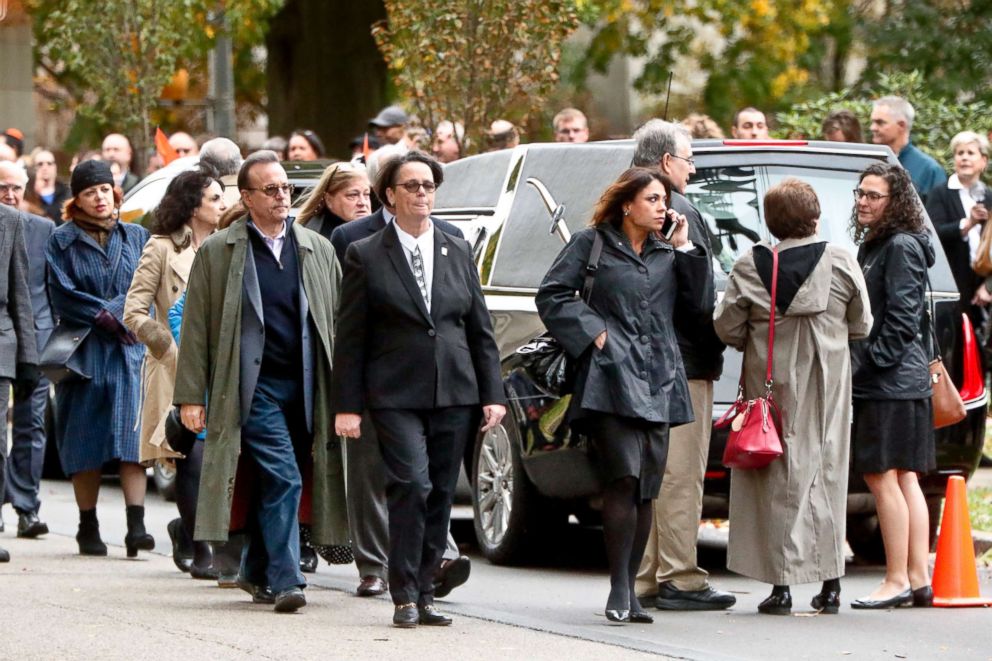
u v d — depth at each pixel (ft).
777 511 70.38
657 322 67.26
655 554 72.38
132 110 158.10
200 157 89.97
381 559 73.82
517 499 82.48
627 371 66.23
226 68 175.63
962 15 212.64
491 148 121.80
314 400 69.31
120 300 85.56
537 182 81.51
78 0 155.84
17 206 97.96
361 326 65.00
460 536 96.84
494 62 126.31
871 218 73.56
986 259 109.60
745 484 71.51
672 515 71.72
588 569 84.48
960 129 136.46
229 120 175.94
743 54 247.29
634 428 66.85
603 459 67.05
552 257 81.10
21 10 203.00
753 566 71.05
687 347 70.69
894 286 72.64
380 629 64.69
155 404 79.56
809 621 69.62
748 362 70.90
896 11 219.41
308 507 71.77
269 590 70.95
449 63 126.11
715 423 77.25
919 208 73.92
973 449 82.94
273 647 60.54
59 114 253.44
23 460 94.63
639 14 244.22
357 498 73.82
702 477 72.02
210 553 78.48
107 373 85.71
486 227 85.10
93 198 86.69
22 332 85.35
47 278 86.58
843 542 71.26
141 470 85.97
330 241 74.43
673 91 257.14
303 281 69.36
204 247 69.51
